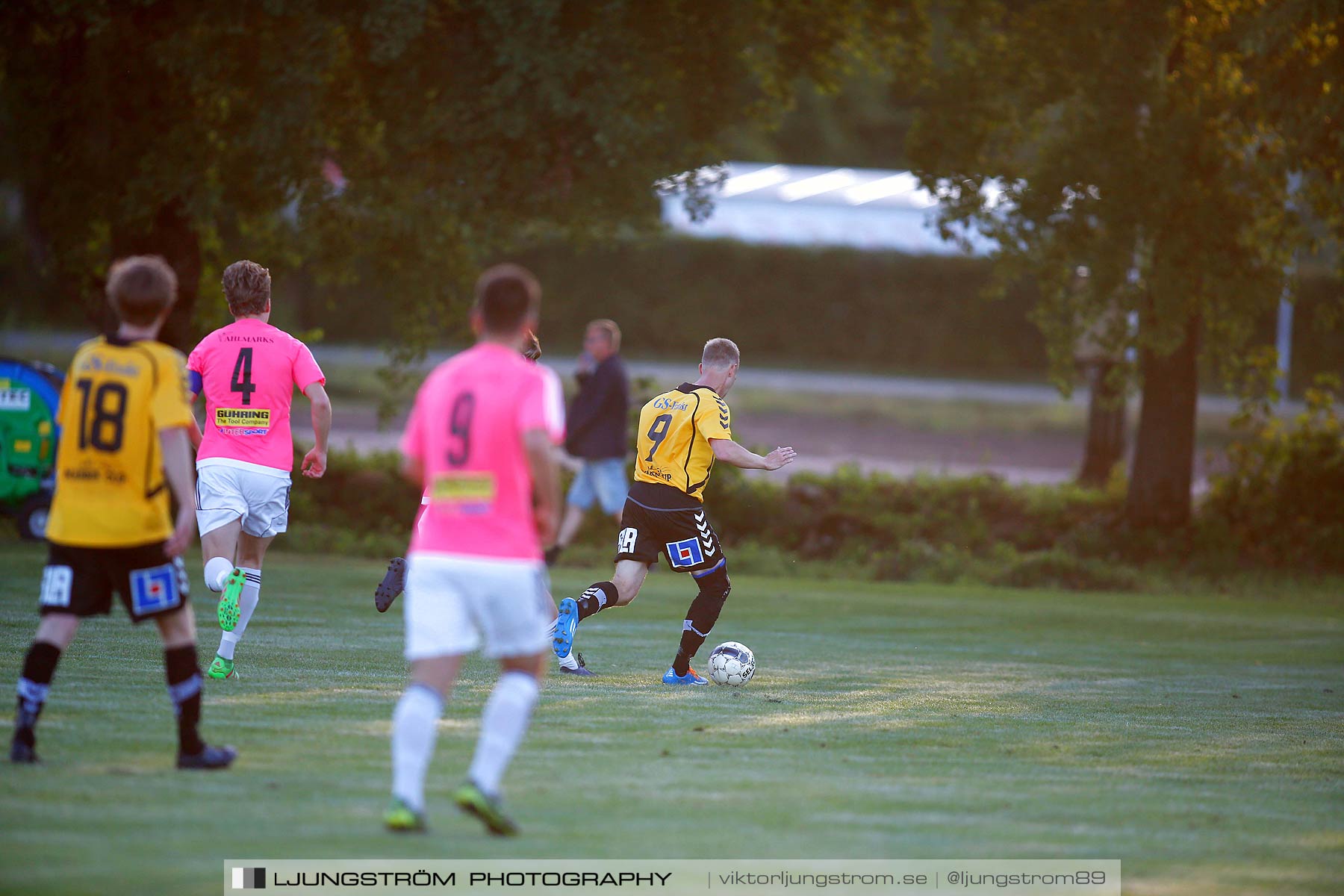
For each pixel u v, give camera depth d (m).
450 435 14.45
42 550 45.62
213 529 24.38
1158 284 50.56
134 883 12.09
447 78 48.69
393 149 50.50
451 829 14.60
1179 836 15.89
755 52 57.94
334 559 51.09
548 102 46.41
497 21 45.31
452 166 49.38
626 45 48.22
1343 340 128.25
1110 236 51.41
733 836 14.89
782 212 158.75
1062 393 57.06
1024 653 34.75
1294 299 53.31
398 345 63.25
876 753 20.30
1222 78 51.81
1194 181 51.50
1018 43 53.25
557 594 43.44
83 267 52.88
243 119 48.97
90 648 26.70
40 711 16.72
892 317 149.88
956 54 55.78
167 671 16.78
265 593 39.44
